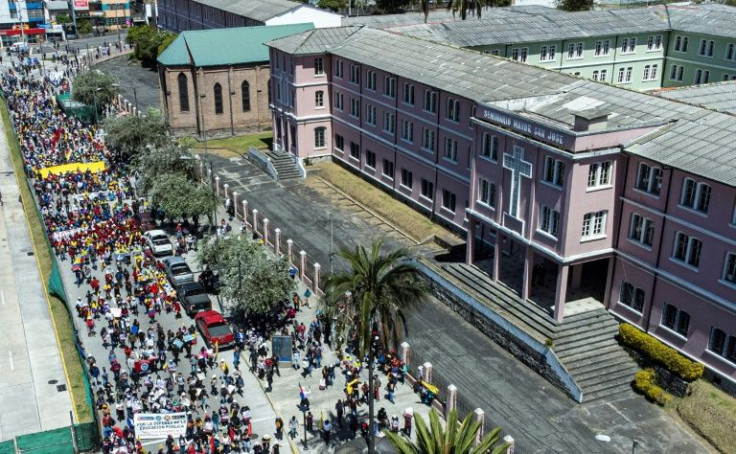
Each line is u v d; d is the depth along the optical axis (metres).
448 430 35.19
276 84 93.81
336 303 42.06
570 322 52.59
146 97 128.12
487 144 57.72
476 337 56.16
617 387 49.12
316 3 171.12
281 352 53.44
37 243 75.69
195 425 47.09
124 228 74.94
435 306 60.72
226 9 132.12
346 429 47.28
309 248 70.44
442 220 72.50
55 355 57.06
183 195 72.00
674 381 47.88
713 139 47.81
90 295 61.22
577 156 48.56
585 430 45.53
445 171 70.38
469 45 94.56
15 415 49.72
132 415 47.94
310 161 92.00
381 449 43.56
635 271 51.41
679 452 43.47
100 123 105.44
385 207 78.38
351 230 74.38
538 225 53.31
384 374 52.53
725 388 46.19
